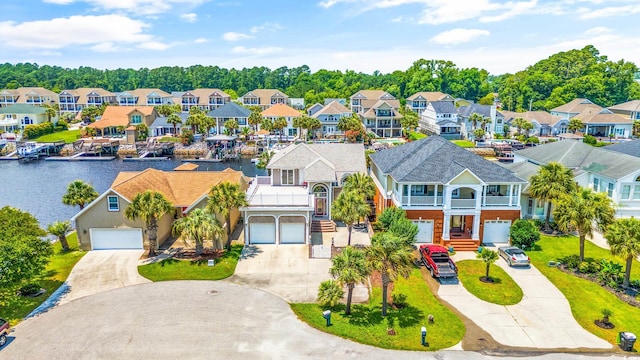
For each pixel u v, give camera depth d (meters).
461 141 114.38
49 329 26.39
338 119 123.88
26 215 34.41
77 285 32.34
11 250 27.98
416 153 46.94
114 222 38.75
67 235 44.41
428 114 130.00
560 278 34.34
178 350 24.33
